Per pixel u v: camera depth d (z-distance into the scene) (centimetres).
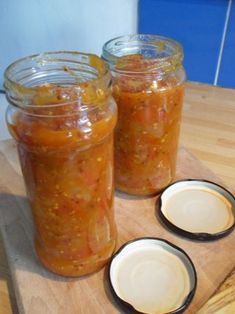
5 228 54
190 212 54
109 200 44
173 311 39
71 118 36
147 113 50
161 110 50
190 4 97
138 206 57
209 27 99
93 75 41
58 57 42
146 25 107
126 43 56
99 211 43
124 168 56
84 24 109
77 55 42
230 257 48
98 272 46
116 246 49
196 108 94
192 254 48
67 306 42
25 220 55
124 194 59
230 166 71
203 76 108
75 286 45
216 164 72
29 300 43
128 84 49
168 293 43
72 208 41
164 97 49
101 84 37
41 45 116
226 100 98
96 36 110
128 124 51
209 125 86
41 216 42
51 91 37
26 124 37
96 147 39
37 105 36
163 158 55
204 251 49
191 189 59
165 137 53
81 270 45
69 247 44
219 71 105
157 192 59
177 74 51
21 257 49
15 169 65
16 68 40
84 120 37
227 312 40
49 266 46
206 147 78
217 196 57
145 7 104
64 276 46
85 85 37
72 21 108
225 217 53
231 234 51
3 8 110
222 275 45
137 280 44
